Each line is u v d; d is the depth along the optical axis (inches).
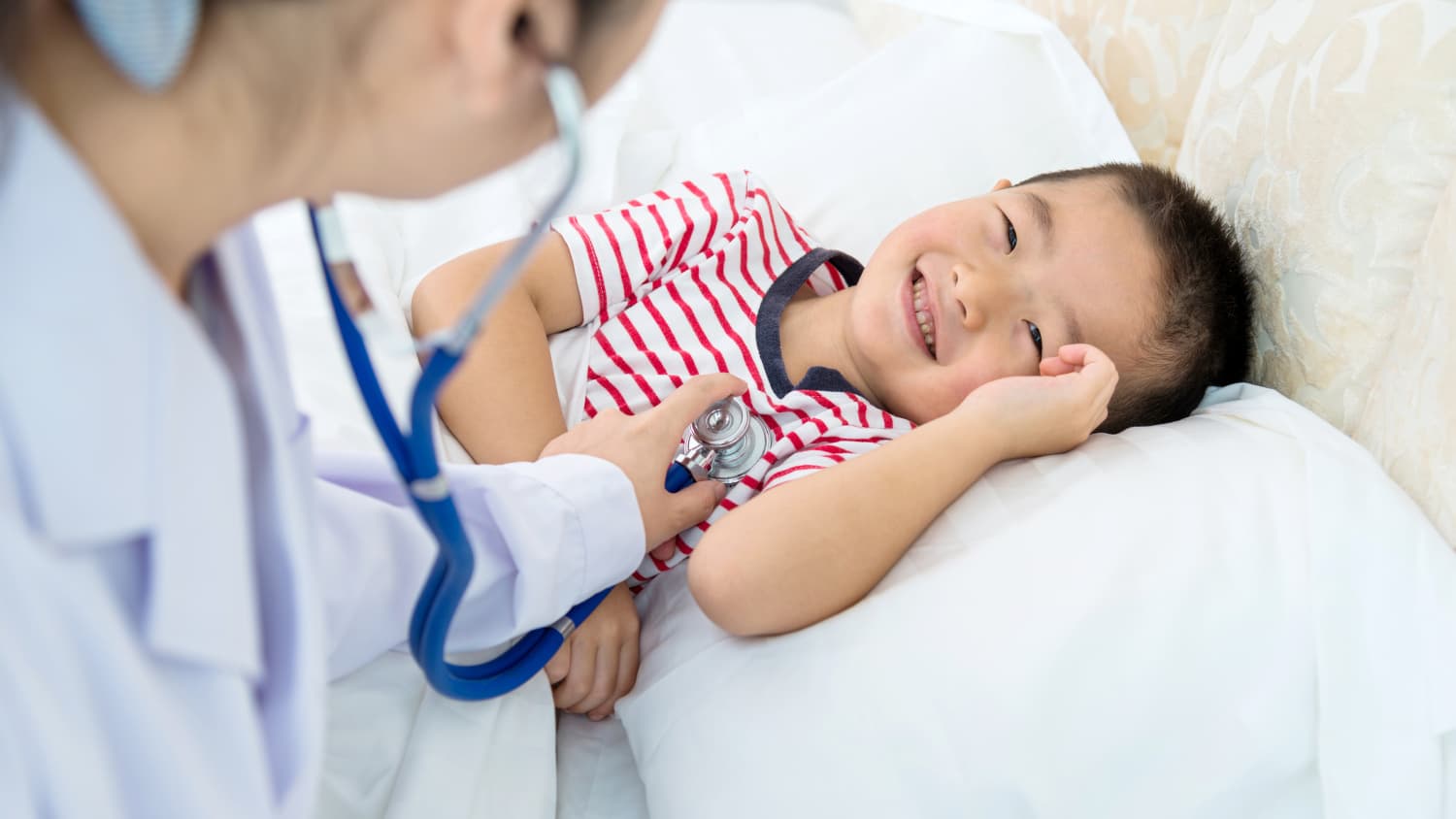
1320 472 35.4
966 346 44.3
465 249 49.4
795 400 44.1
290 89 14.4
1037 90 57.6
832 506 36.3
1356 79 38.5
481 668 32.8
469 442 40.9
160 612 16.3
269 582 19.5
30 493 15.2
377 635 30.8
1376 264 37.9
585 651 38.3
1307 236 41.0
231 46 13.9
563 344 46.4
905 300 45.4
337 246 20.6
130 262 14.6
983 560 34.7
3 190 13.8
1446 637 32.1
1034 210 46.0
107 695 16.2
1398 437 36.8
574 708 39.4
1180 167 51.4
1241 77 45.5
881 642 33.1
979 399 39.7
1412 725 31.5
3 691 14.9
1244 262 44.9
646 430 38.0
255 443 19.1
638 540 34.9
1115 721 31.1
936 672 32.0
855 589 36.1
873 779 31.1
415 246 49.9
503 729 34.1
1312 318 40.9
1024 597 33.2
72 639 15.7
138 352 15.0
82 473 15.1
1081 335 44.4
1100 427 46.3
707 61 67.4
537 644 34.3
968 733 31.0
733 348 45.9
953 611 33.2
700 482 40.0
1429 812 30.6
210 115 14.5
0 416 14.7
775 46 68.8
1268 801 31.7
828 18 72.4
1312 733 31.8
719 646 36.2
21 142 13.7
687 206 47.9
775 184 56.7
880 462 37.7
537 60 15.3
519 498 32.6
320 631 19.6
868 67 60.2
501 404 40.6
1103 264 44.7
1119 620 32.3
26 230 14.0
